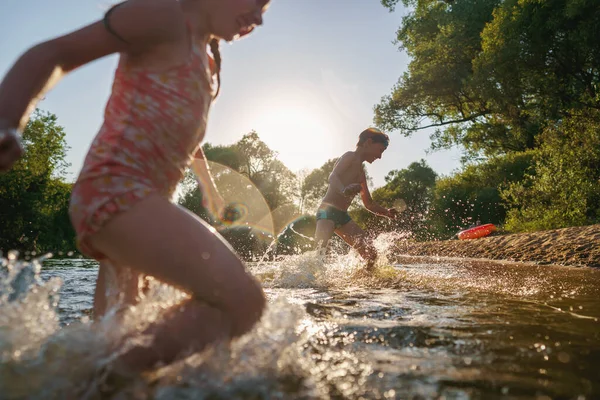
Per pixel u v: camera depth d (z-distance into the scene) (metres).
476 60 18.27
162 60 1.59
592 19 14.80
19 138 1.31
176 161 1.62
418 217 20.62
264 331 1.56
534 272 5.16
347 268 5.46
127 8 1.52
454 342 1.91
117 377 1.32
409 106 24.12
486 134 23.06
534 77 16.25
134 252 1.45
